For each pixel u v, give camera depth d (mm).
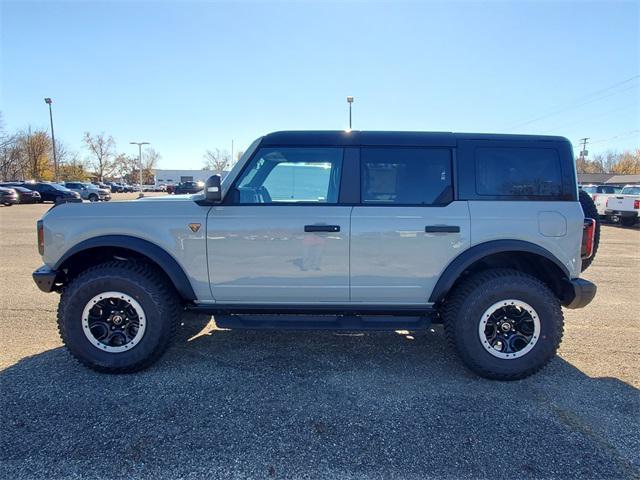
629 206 15461
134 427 2621
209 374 3375
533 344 3299
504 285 3268
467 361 3336
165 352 3473
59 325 3369
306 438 2529
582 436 2576
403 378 3352
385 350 3922
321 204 3379
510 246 3309
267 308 3461
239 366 3531
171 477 2189
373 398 3021
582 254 3412
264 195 3453
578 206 3400
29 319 4688
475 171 3408
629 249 10391
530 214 3350
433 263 3350
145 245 3346
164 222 3354
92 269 3379
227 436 2543
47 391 3068
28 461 2295
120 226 3354
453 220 3324
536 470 2264
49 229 3381
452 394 3098
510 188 3404
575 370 3523
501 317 3354
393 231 3322
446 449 2438
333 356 3770
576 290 3324
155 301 3322
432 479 2186
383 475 2213
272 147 3445
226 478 2188
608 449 2451
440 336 4293
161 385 3178
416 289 3398
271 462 2312
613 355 3828
